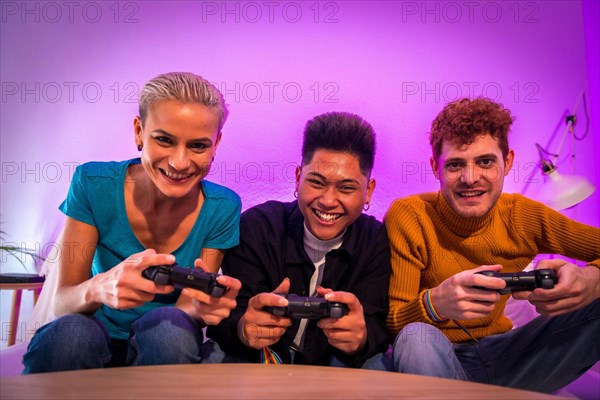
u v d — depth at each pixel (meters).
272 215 1.45
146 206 1.32
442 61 2.19
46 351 1.06
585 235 1.35
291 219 1.44
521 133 2.19
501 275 1.14
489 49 2.20
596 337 1.24
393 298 1.37
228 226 1.37
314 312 1.09
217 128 1.25
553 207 1.88
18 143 2.40
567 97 2.20
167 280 1.03
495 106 1.36
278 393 0.78
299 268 1.39
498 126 1.33
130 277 1.04
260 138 2.18
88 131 2.37
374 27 2.20
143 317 1.17
